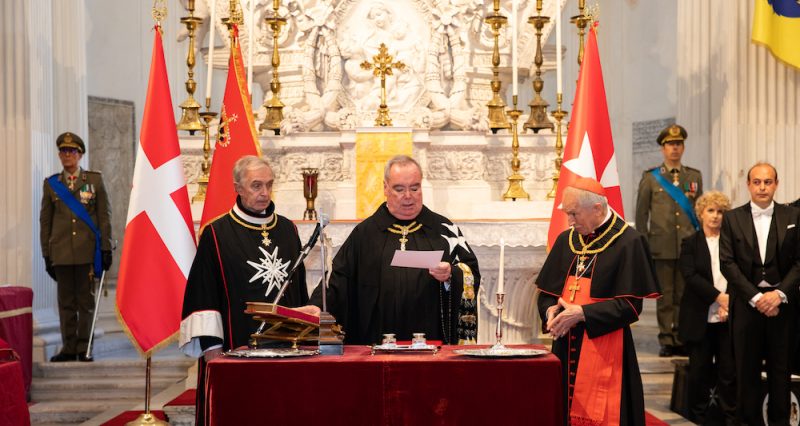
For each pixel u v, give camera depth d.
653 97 17.34
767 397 9.81
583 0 10.80
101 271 12.62
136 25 18.03
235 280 6.84
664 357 12.45
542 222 9.84
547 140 11.66
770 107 13.45
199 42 12.50
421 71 11.96
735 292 9.64
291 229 7.21
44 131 13.41
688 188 12.60
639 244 6.72
